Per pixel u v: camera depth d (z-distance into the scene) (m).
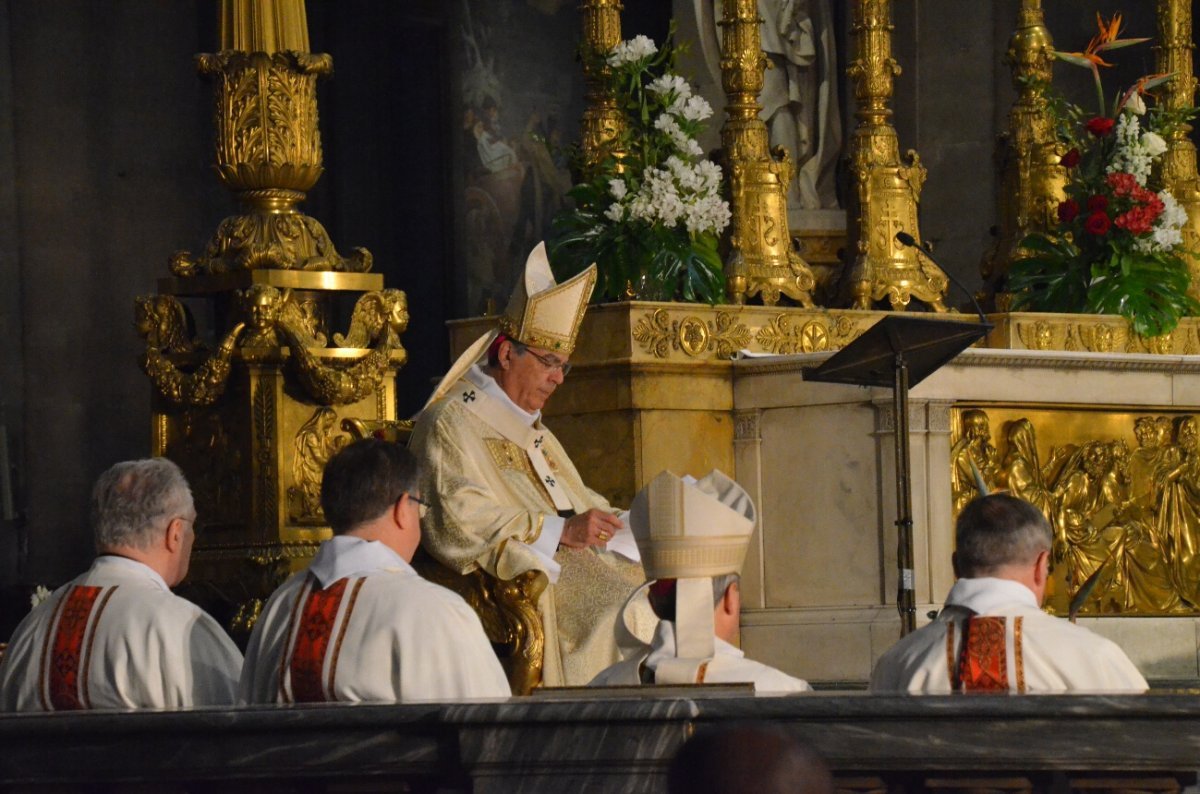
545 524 24.73
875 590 30.42
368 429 26.47
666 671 15.97
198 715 13.94
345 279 26.91
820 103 39.97
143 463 17.42
